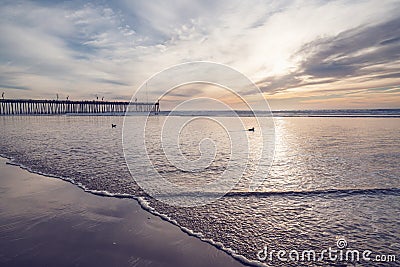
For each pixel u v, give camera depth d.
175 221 5.21
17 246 4.25
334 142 15.63
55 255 4.00
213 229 4.89
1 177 8.22
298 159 11.01
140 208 5.84
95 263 3.81
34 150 13.05
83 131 23.70
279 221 5.20
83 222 5.13
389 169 8.95
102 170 9.05
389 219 5.21
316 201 6.20
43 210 5.68
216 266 3.79
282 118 44.69
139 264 3.80
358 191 6.80
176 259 3.94
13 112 90.12
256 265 3.82
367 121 32.62
